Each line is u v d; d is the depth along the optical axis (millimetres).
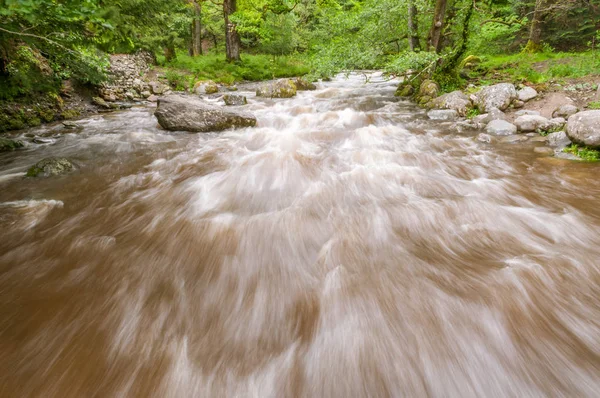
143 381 1928
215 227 3600
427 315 2342
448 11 10516
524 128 6438
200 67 17469
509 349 2078
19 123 8164
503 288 2539
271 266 2982
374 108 9836
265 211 4008
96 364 2021
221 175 5145
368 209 3926
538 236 3240
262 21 18266
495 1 10406
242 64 19234
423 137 6785
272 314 2451
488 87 8023
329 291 2641
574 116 5383
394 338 2184
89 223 3707
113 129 8195
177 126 7867
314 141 6879
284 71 19531
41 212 3961
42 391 1845
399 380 1931
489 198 4105
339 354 2102
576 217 3508
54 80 9523
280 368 2025
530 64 10992
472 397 1834
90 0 3430
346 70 11305
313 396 1861
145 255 3109
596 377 1884
